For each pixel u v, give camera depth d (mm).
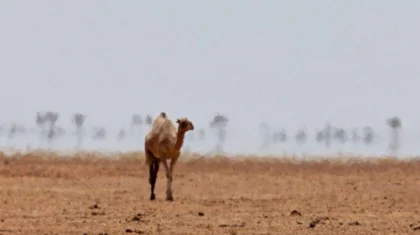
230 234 67625
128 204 89312
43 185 118000
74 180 131625
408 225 73188
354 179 144500
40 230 68438
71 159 195000
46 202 90250
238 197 101250
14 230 68312
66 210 82250
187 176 148500
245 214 80625
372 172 172250
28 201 90750
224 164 190000
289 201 94875
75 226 71000
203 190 114750
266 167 185250
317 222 74250
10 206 85062
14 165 154250
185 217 77438
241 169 176500
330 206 89000
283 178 146500
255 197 101000
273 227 71438
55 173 143000
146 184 125312
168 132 94438
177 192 110250
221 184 128000
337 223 74188
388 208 87375
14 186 113812
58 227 70312
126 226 71188
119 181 131375
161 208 85250
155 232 68188
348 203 92812
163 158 94625
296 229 70438
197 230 69438
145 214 79188
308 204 91188
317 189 117875
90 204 88812
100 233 66938
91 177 140500
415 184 130125
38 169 147125
